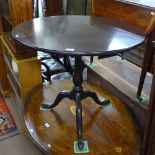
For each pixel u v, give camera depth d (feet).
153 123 3.60
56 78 7.25
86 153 4.01
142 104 4.60
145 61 4.35
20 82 5.43
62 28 4.25
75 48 3.30
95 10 5.70
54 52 3.23
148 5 4.63
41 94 5.64
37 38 3.70
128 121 4.78
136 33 4.05
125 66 6.17
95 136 4.39
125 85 5.26
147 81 5.30
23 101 5.46
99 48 3.30
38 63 5.45
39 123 4.74
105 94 5.64
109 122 4.76
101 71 5.91
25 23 4.53
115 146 4.16
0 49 6.43
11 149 5.08
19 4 4.86
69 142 4.25
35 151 5.03
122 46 3.38
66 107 5.26
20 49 5.07
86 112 5.06
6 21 5.91
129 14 4.81
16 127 5.69
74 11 9.69
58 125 4.69
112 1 5.18
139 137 4.35
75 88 4.71
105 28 4.29
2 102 6.70
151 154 3.85
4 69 6.71
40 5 9.36
